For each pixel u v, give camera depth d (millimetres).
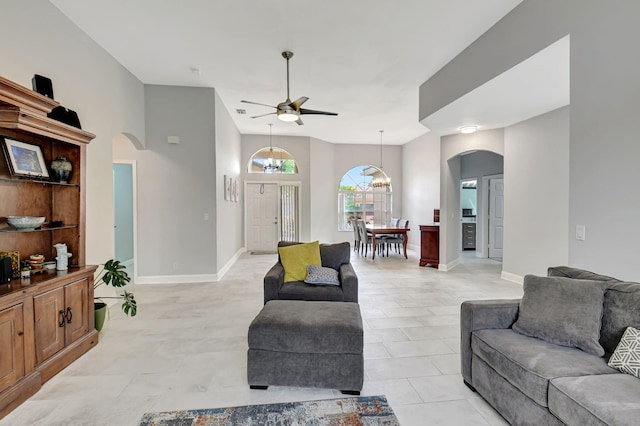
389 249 8508
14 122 2051
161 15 3002
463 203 9648
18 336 1993
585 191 2264
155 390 2121
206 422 1804
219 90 4984
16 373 1971
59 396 2053
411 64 4023
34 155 2498
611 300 1788
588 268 2246
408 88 4863
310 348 2051
